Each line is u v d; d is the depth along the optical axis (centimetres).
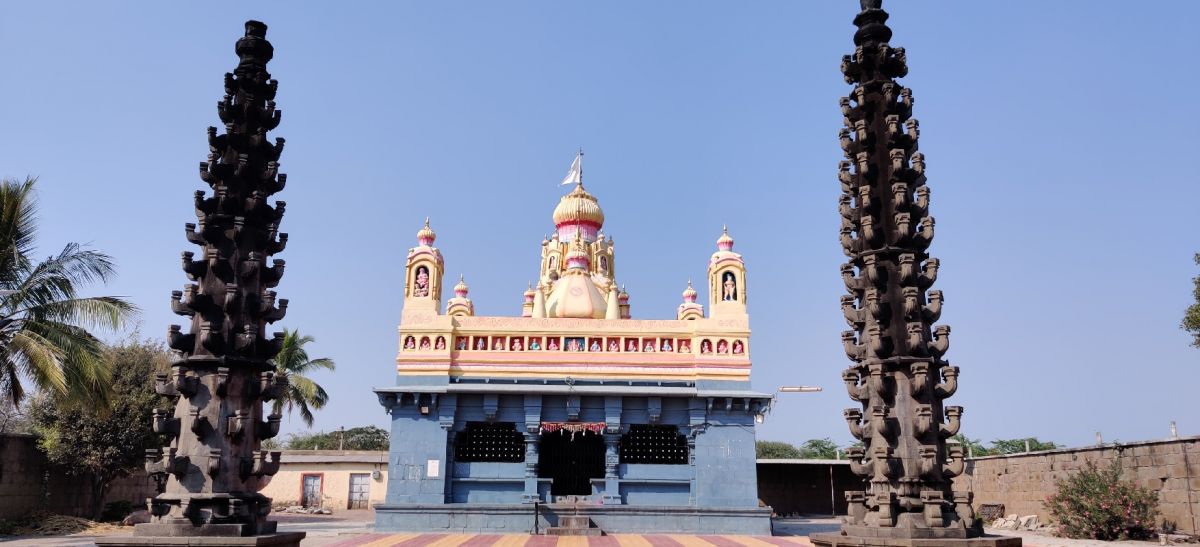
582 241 3334
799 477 3941
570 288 3045
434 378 2434
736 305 2552
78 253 2161
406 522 2319
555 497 2380
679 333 2514
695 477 2398
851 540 897
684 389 2416
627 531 2328
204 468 929
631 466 2419
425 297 2528
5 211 2116
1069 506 2425
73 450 2664
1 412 2914
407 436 2383
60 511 2745
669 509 2345
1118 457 2441
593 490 2391
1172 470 2208
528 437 2384
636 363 2488
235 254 998
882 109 1040
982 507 3167
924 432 916
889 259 988
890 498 903
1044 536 2489
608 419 2395
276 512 3619
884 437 934
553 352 2488
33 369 1967
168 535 896
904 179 1014
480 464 2400
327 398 3788
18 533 2411
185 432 945
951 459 954
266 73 1063
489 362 2475
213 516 911
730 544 2002
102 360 2158
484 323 2511
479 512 2327
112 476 2848
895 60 1053
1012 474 3078
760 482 3925
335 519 3297
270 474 970
